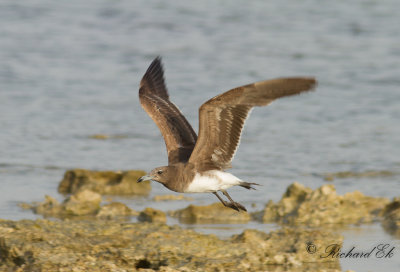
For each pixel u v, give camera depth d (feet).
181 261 34.99
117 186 53.21
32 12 115.55
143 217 46.14
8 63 88.84
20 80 82.64
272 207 47.44
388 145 63.05
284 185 53.78
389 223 45.27
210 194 52.65
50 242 35.40
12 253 34.50
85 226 37.88
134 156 60.59
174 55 94.84
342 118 71.20
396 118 70.69
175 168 35.58
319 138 65.36
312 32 106.63
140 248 35.55
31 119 69.67
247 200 50.67
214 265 34.47
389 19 113.39
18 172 56.08
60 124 68.59
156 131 68.23
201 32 106.73
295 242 38.24
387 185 53.52
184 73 86.33
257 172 56.65
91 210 47.88
